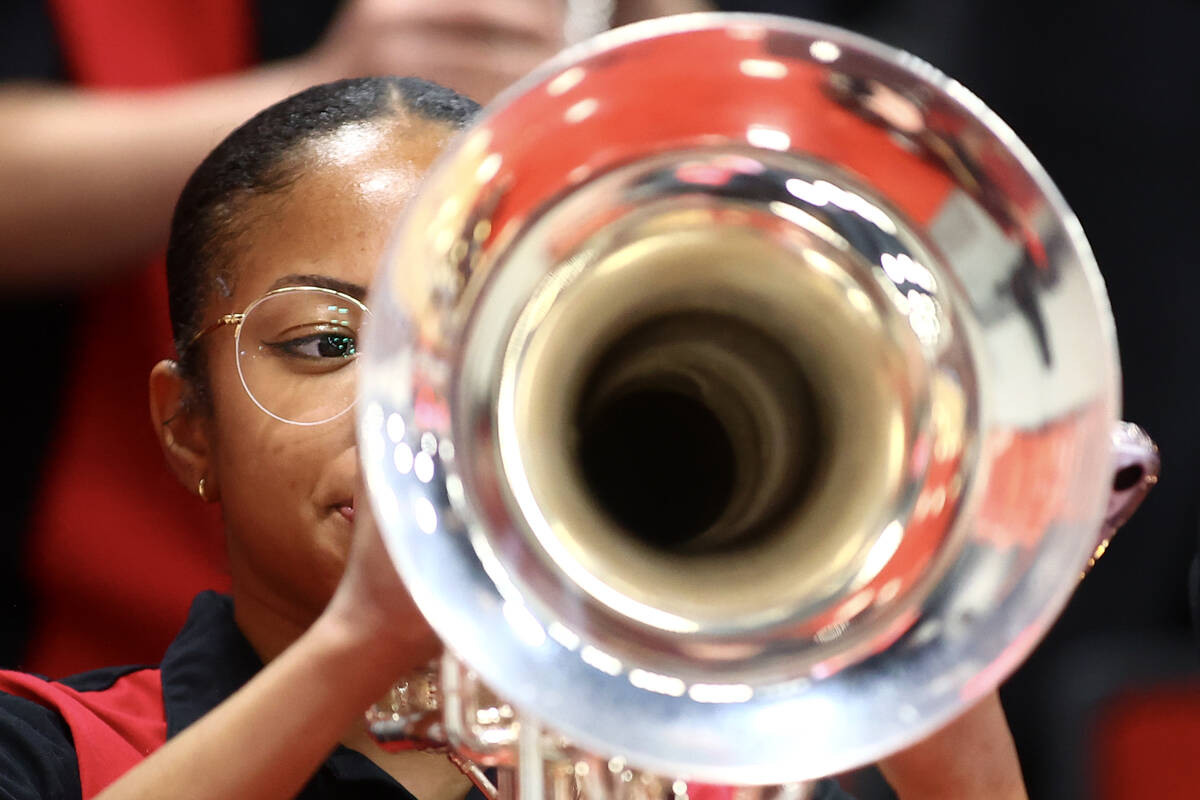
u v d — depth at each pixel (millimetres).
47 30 9875
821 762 5066
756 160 5602
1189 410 12680
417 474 5141
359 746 6801
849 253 5801
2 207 9344
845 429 5914
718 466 6246
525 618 5258
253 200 6738
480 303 5512
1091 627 12461
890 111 5312
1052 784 12125
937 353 5617
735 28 4996
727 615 5652
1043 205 5148
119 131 9461
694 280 6004
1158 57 12422
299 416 6547
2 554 9953
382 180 6688
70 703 6848
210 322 6816
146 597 9969
